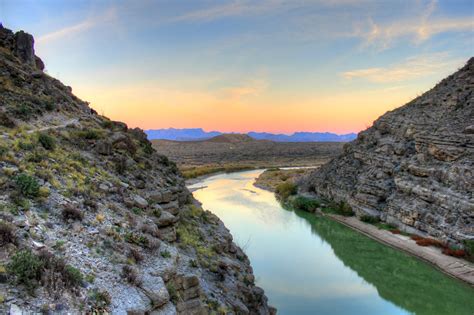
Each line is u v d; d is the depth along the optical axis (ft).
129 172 71.31
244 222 174.91
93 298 32.60
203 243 72.69
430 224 134.92
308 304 90.17
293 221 179.22
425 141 156.04
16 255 30.89
